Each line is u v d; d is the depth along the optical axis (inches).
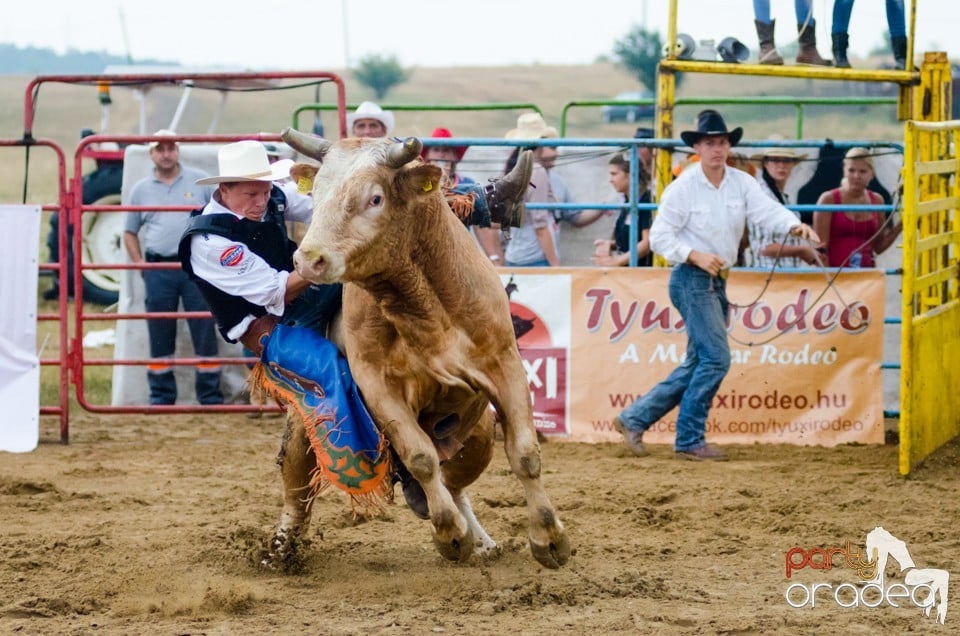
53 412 687.1
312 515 512.7
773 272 678.5
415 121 3722.9
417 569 430.6
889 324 733.3
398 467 410.9
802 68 711.1
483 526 496.4
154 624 367.6
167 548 458.0
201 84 724.7
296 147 376.8
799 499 534.0
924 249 609.6
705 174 621.6
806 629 358.3
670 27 709.9
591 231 799.1
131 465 627.5
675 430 687.7
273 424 755.4
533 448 380.2
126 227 751.7
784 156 762.2
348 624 364.8
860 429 685.3
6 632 357.4
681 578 417.4
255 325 415.2
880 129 3221.0
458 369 377.7
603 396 687.1
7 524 497.7
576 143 673.6
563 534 386.6
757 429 686.5
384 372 381.4
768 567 432.5
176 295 740.0
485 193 476.1
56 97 4852.4
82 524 497.0
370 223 350.6
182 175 742.5
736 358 683.4
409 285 366.3
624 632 354.0
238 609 380.8
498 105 943.0
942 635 353.4
